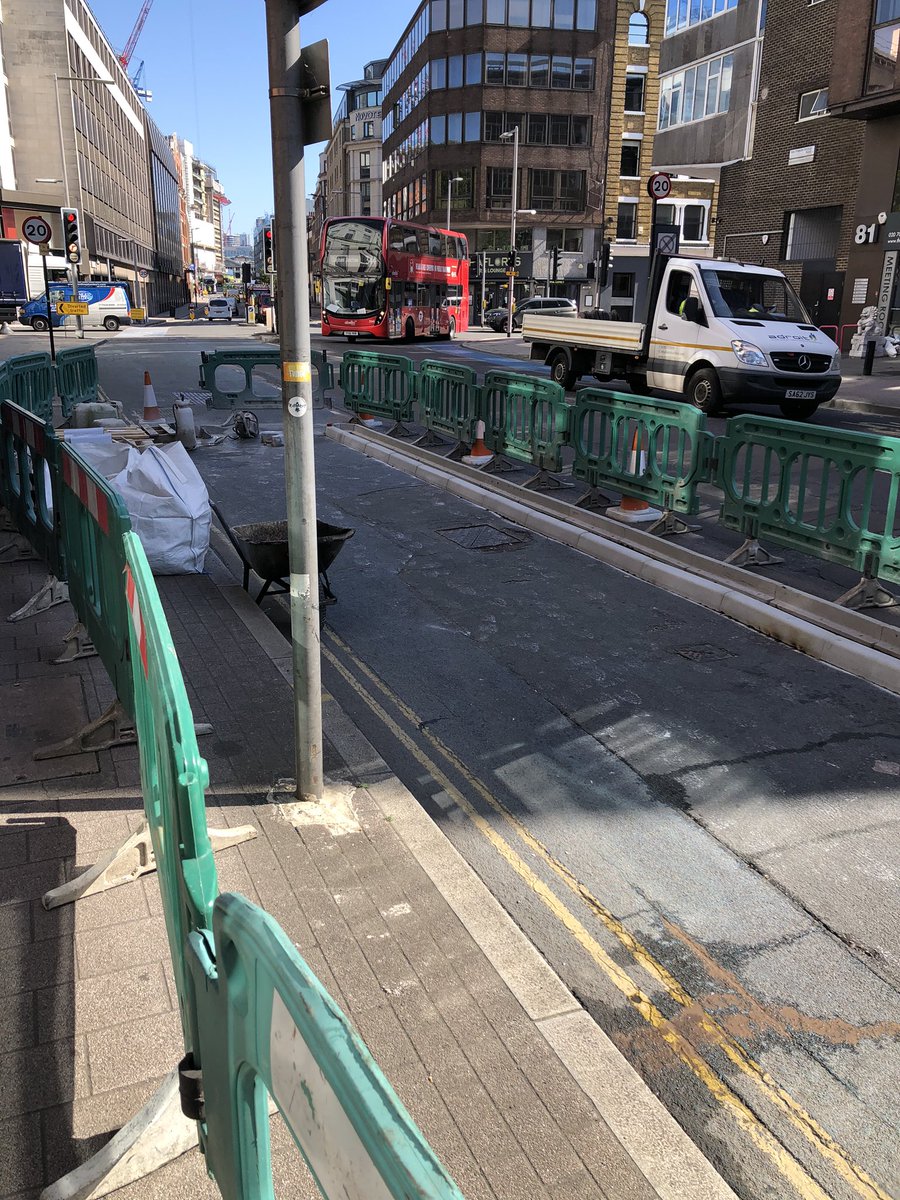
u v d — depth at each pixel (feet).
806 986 10.43
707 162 116.37
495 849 12.92
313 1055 3.74
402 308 119.85
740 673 18.98
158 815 8.23
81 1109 8.23
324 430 48.55
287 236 11.21
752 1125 8.66
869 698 17.88
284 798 13.23
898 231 83.46
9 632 19.27
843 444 21.93
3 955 10.06
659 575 24.79
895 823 13.65
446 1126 8.16
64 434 29.25
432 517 31.24
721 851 12.94
